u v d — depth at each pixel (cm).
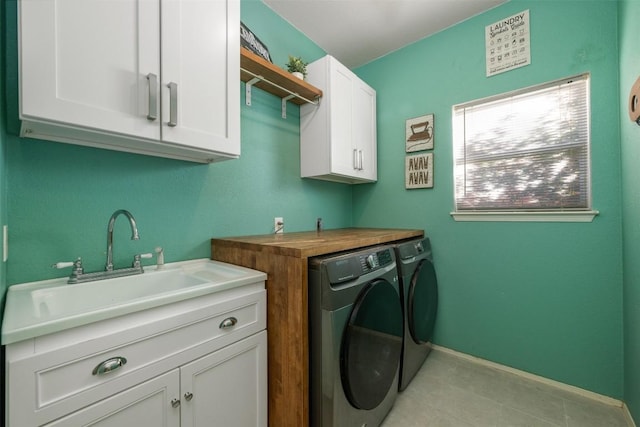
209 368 99
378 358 134
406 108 239
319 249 117
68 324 68
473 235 204
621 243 152
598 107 158
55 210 110
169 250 144
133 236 115
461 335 210
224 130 127
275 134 200
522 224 184
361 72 269
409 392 166
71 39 86
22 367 62
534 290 180
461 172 211
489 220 197
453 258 214
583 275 164
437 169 221
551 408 152
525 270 183
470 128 206
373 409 133
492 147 197
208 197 161
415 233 210
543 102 178
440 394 165
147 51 102
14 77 99
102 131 94
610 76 155
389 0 190
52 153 109
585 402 157
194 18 116
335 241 136
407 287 169
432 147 223
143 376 82
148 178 136
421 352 193
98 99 91
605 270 157
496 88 193
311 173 211
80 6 87
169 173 144
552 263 174
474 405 155
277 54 202
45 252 107
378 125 257
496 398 161
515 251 187
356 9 199
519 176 186
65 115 84
